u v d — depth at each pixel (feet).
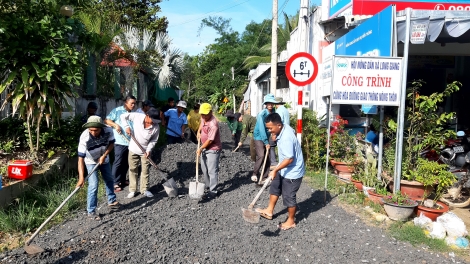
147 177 23.35
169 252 15.30
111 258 14.53
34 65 22.90
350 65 21.18
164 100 85.10
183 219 19.11
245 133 34.65
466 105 39.50
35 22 24.44
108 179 20.35
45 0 27.27
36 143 25.73
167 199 22.65
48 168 23.82
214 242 16.44
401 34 21.71
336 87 21.34
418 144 21.38
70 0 32.55
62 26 25.66
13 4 25.07
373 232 18.12
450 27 20.52
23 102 23.66
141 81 69.00
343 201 22.57
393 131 22.38
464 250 16.48
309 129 30.91
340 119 30.19
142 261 14.53
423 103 20.86
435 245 16.57
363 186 22.86
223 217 19.71
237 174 28.71
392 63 21.15
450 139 28.22
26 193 20.94
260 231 17.89
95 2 64.44
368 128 31.81
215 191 23.17
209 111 22.38
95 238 16.14
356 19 30.63
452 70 39.58
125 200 22.72
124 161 24.81
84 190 23.76
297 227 18.54
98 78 44.29
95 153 19.06
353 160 25.90
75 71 24.79
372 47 24.77
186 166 29.12
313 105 41.47
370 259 15.43
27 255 14.39
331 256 15.61
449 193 24.03
